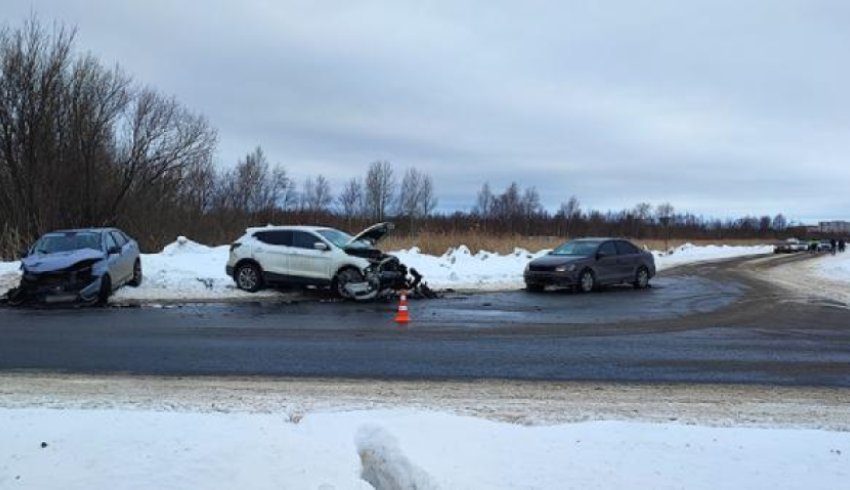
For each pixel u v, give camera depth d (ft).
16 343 33.91
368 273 54.24
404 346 33.86
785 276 92.99
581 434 17.62
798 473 15.19
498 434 17.43
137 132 99.50
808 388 25.55
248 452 15.44
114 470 14.51
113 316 44.37
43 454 15.30
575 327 41.37
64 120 87.56
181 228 110.11
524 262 92.07
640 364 30.01
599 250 67.97
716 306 54.13
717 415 21.20
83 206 88.89
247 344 33.99
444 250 102.99
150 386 24.48
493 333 38.47
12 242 75.87
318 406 21.49
